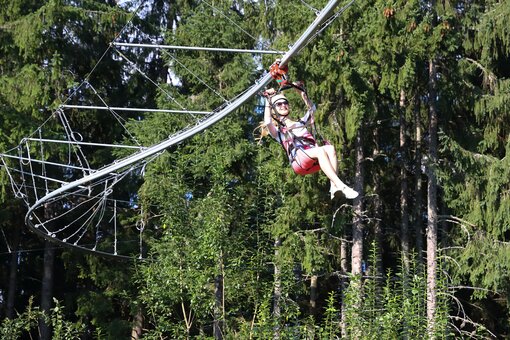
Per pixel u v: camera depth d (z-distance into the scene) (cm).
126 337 5525
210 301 3459
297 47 2228
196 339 3416
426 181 5853
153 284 3575
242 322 3519
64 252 5712
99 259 5594
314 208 4806
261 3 5281
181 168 4050
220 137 5059
